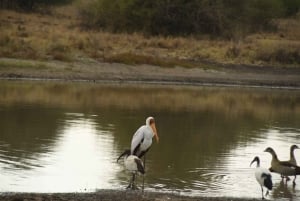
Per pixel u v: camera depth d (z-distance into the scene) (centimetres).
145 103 3052
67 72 3794
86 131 2217
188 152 1984
